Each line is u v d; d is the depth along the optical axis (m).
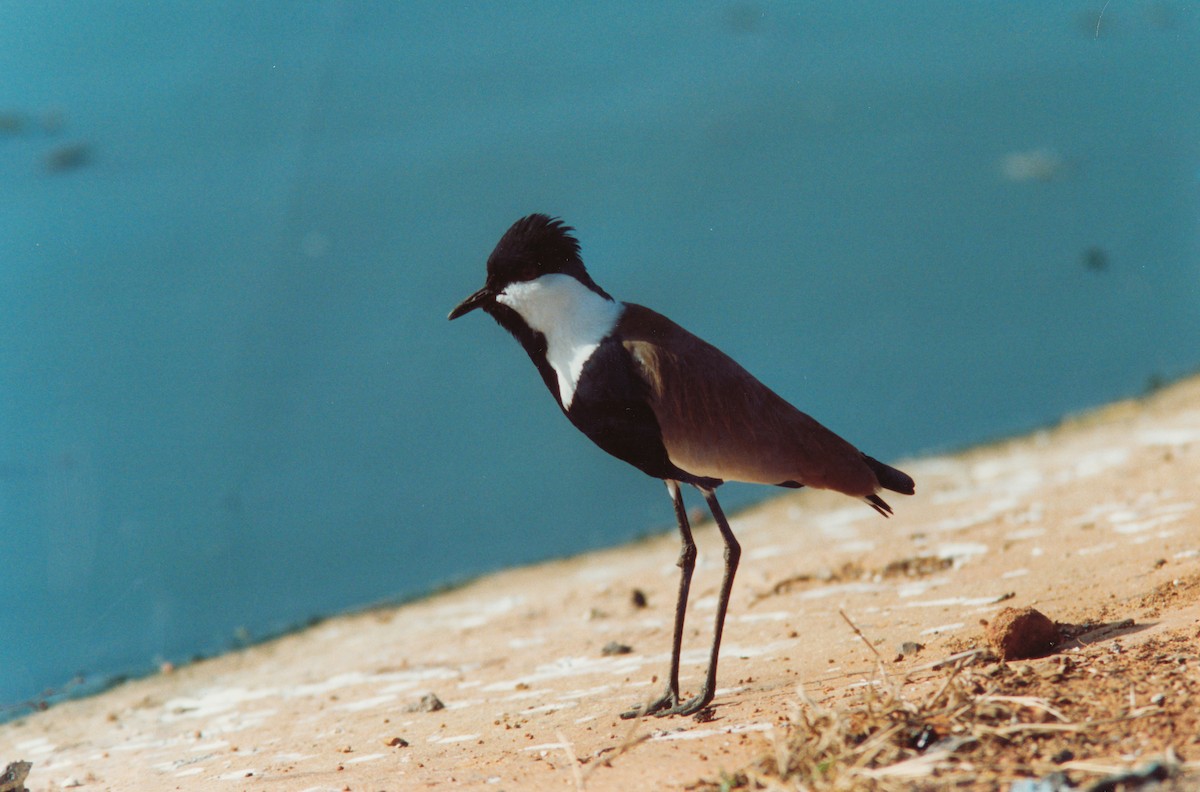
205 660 13.86
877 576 11.92
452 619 13.70
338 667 12.41
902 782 6.42
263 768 9.03
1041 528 12.26
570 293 9.27
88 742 11.04
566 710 9.41
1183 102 25.88
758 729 7.82
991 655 8.20
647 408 9.15
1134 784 6.11
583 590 13.77
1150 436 15.41
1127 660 7.72
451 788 7.60
